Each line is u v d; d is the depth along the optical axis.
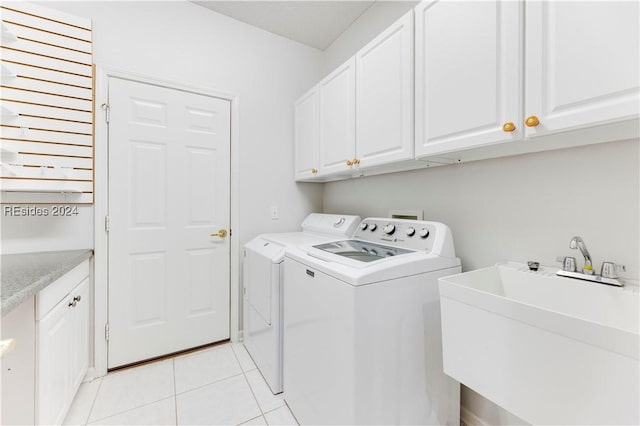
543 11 0.85
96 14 1.75
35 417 1.10
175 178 2.04
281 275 1.63
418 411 1.24
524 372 0.78
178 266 2.06
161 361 1.97
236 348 2.16
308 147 2.24
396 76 1.37
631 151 0.94
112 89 1.81
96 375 1.76
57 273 1.21
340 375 1.10
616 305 0.88
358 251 1.49
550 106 0.84
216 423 1.43
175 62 2.02
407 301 1.18
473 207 1.43
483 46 1.00
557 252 1.12
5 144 1.49
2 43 1.49
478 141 1.03
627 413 0.61
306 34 2.45
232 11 2.17
